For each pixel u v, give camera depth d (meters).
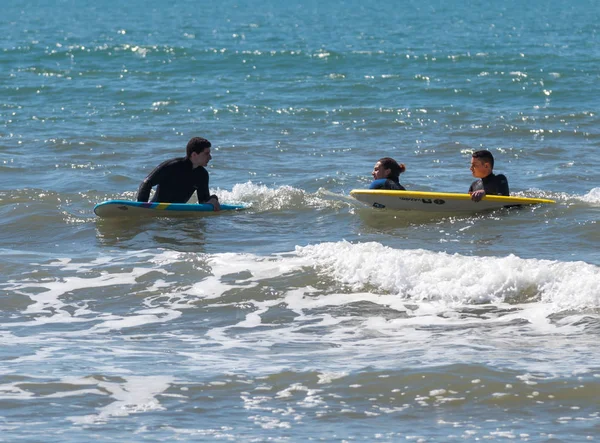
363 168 60.00
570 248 37.97
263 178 56.69
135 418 20.12
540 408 20.53
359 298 31.66
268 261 36.03
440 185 54.19
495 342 26.38
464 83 107.62
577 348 25.38
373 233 41.62
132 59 139.62
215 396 21.67
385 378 22.67
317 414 20.44
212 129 77.94
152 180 46.28
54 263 36.94
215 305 31.45
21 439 18.66
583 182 54.91
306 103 93.88
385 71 122.12
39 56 144.75
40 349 26.17
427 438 18.83
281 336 27.97
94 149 67.44
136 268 35.88
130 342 27.30
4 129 77.31
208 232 42.38
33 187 53.28
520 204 45.84
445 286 31.66
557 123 79.19
